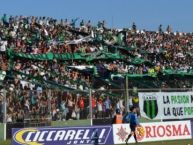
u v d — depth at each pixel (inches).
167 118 1770.4
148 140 1573.6
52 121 1631.4
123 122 1551.4
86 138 1451.8
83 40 2861.7
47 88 2052.2
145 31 3373.5
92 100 1683.1
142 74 2566.4
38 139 1374.3
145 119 1715.1
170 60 3088.1
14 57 2395.4
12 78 2137.1
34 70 2263.8
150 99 1738.4
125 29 3314.5
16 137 1343.5
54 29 2851.9
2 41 2432.3
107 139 1486.2
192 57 3245.6
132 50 3021.7
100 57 2723.9
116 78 2406.5
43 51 2561.5
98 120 1688.0
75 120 1662.2
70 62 2635.3
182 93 1819.6
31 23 2815.0
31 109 1608.0
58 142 1403.8
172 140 1626.5
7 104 1583.4
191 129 1694.1
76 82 2237.9
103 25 3238.2
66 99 1660.9
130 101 1702.8
